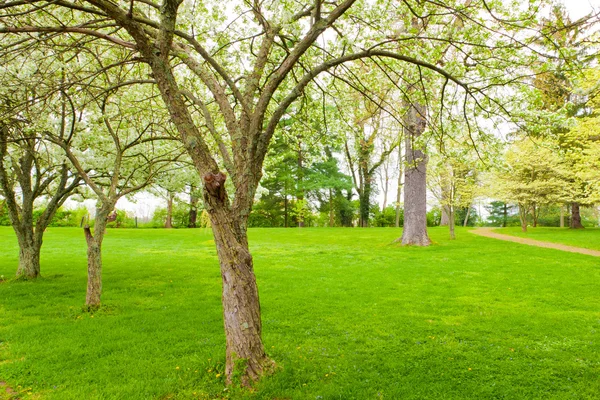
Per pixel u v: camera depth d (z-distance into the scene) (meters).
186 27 6.73
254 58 7.89
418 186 20.64
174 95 4.68
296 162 43.41
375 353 6.09
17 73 8.02
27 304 8.98
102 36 5.00
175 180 11.39
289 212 44.84
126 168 10.95
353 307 8.74
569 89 5.56
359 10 6.98
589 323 7.45
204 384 4.94
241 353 4.84
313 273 13.12
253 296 4.95
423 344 6.47
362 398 4.67
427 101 6.82
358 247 21.23
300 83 5.42
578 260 15.05
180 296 9.94
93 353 6.03
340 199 44.81
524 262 14.80
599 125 16.56
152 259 16.88
